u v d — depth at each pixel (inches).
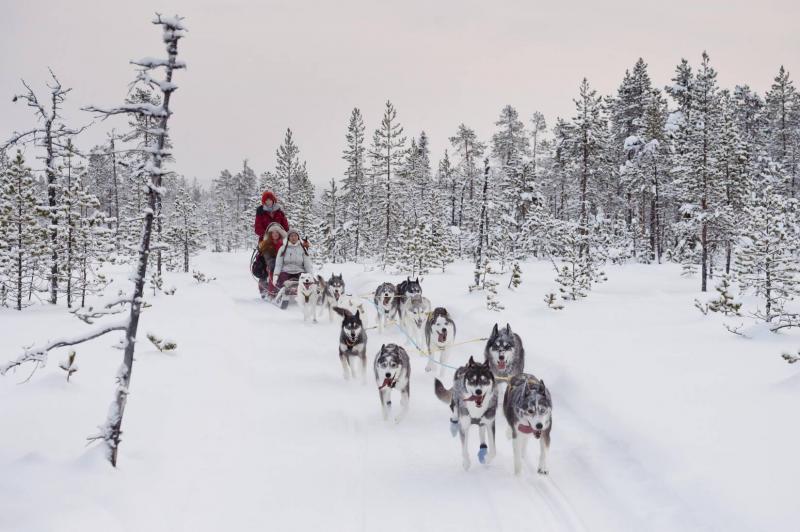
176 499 184.1
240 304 605.3
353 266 1173.7
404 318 463.2
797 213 793.6
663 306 574.6
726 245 1054.4
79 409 225.5
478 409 217.5
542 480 207.5
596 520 178.1
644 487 192.1
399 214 1740.9
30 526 142.6
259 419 266.2
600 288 814.5
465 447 219.5
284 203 1907.0
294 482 206.2
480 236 703.1
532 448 239.8
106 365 292.5
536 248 1369.3
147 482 186.1
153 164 185.5
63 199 536.1
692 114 1152.2
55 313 474.6
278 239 621.6
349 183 1952.5
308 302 514.0
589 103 1336.1
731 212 977.5
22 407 217.3
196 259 1405.0
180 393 265.0
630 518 176.4
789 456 187.9
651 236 1497.3
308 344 426.9
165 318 455.2
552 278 875.4
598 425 251.6
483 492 200.1
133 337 189.5
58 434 201.0
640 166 1523.1
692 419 231.6
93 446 192.4
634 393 270.8
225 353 351.3
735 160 1133.1
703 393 266.7
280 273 597.0
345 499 194.5
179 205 1240.8
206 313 490.0
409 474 215.2
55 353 311.1
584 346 377.1
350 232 1732.3
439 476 213.8
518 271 714.8
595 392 281.6
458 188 2174.0
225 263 1279.5
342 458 228.8
